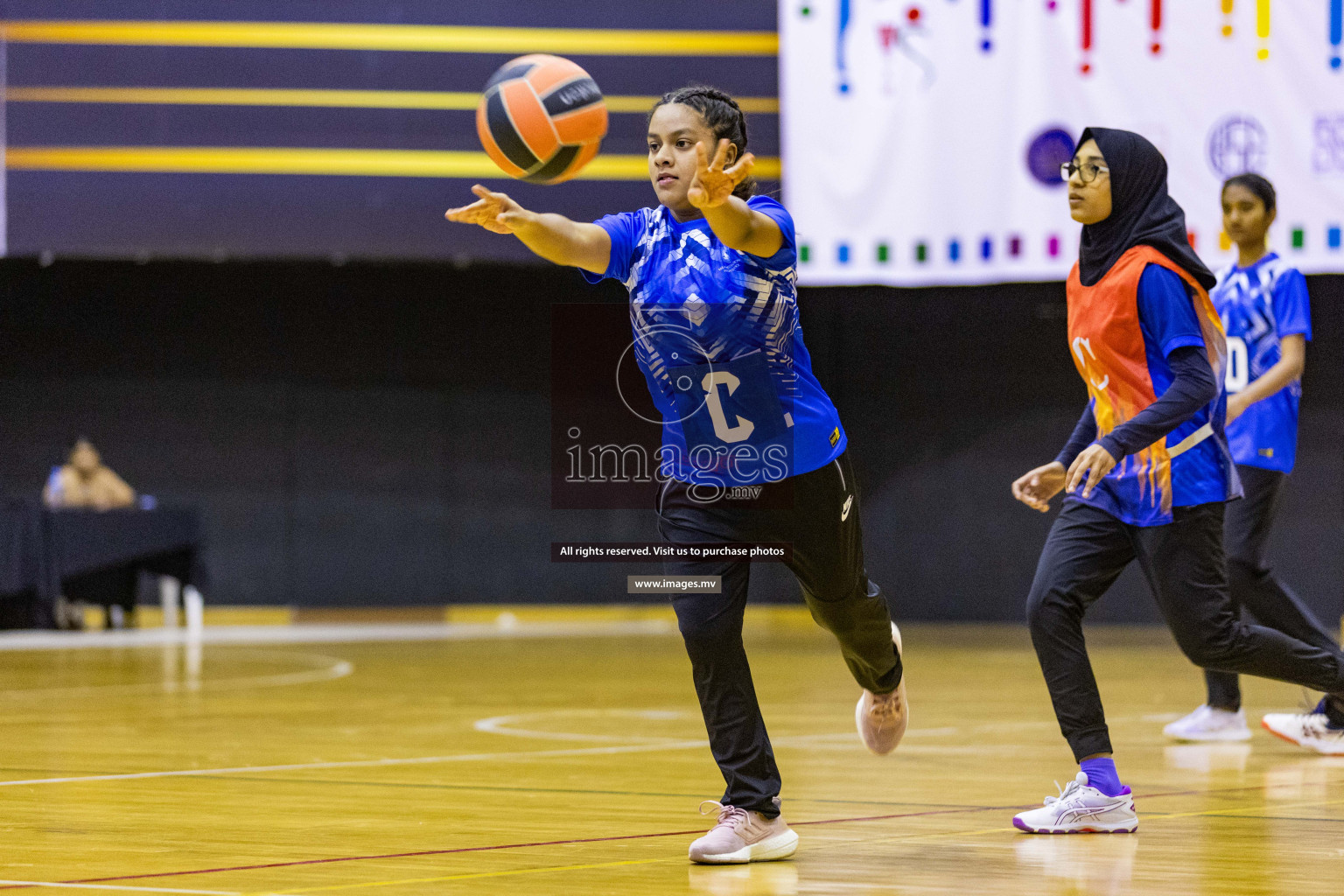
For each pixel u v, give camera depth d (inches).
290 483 1373.0
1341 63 874.8
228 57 983.6
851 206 924.6
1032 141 905.5
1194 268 315.0
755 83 941.2
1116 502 322.0
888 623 308.3
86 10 980.6
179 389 1359.5
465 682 709.3
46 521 1043.9
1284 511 1156.5
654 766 403.5
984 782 373.1
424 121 987.9
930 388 1267.2
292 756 424.8
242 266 1358.3
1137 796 347.9
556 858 267.7
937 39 913.5
